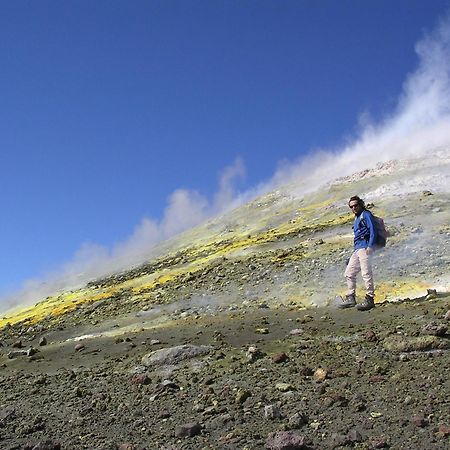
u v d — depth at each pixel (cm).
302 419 717
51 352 1396
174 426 768
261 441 684
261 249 2486
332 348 1002
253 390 855
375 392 779
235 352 1077
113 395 930
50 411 895
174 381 951
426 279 1586
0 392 1055
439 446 616
